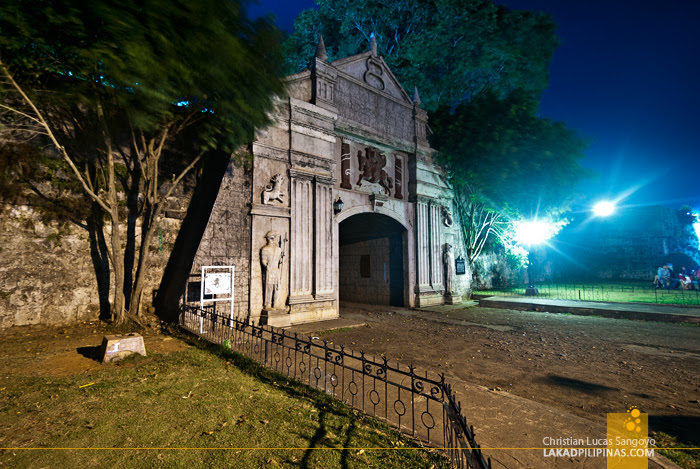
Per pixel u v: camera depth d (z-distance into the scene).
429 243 18.00
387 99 16.88
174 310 9.91
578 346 9.20
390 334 10.74
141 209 11.15
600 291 22.70
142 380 5.53
